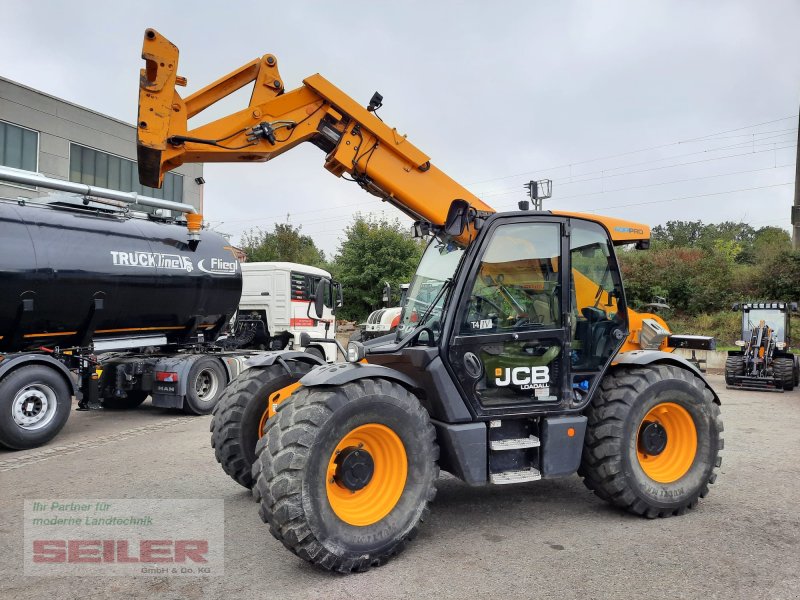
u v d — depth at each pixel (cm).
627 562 354
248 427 475
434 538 399
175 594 321
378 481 371
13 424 686
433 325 418
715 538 393
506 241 423
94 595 321
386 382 371
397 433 365
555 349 429
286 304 1249
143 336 923
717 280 2297
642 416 433
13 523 436
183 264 923
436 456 380
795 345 1898
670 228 4216
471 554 370
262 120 480
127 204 979
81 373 812
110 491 516
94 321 812
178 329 967
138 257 856
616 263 466
